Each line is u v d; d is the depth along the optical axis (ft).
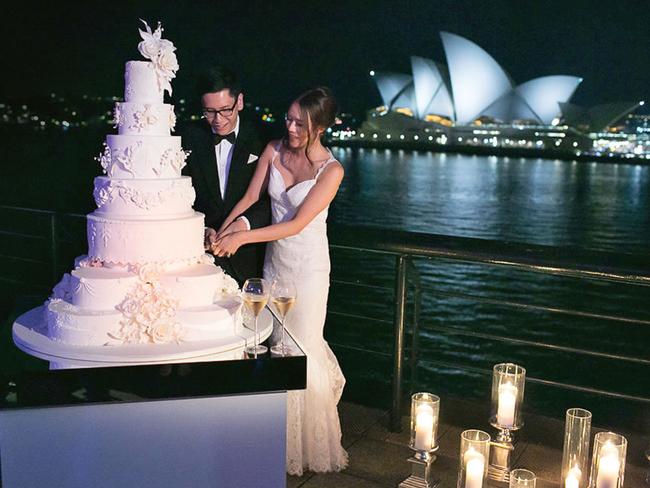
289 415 9.03
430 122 367.86
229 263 9.75
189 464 6.33
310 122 8.50
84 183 166.50
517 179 247.70
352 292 76.43
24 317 7.33
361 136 392.06
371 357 53.67
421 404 8.76
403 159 346.33
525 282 88.28
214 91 8.87
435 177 246.27
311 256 9.07
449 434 10.48
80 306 6.61
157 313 6.46
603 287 85.87
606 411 44.78
